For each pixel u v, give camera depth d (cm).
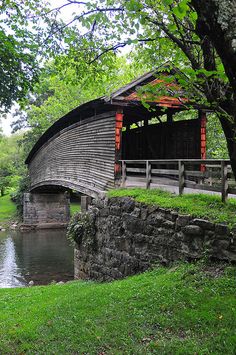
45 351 492
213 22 249
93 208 1230
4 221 3331
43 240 2525
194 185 882
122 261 1016
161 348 458
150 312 570
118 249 1045
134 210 966
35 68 755
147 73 1175
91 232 1211
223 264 680
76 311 634
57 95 3591
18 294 952
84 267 1264
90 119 1512
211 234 709
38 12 652
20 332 572
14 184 4528
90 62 673
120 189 1163
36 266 1772
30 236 2714
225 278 624
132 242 973
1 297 930
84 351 479
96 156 1436
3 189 4572
